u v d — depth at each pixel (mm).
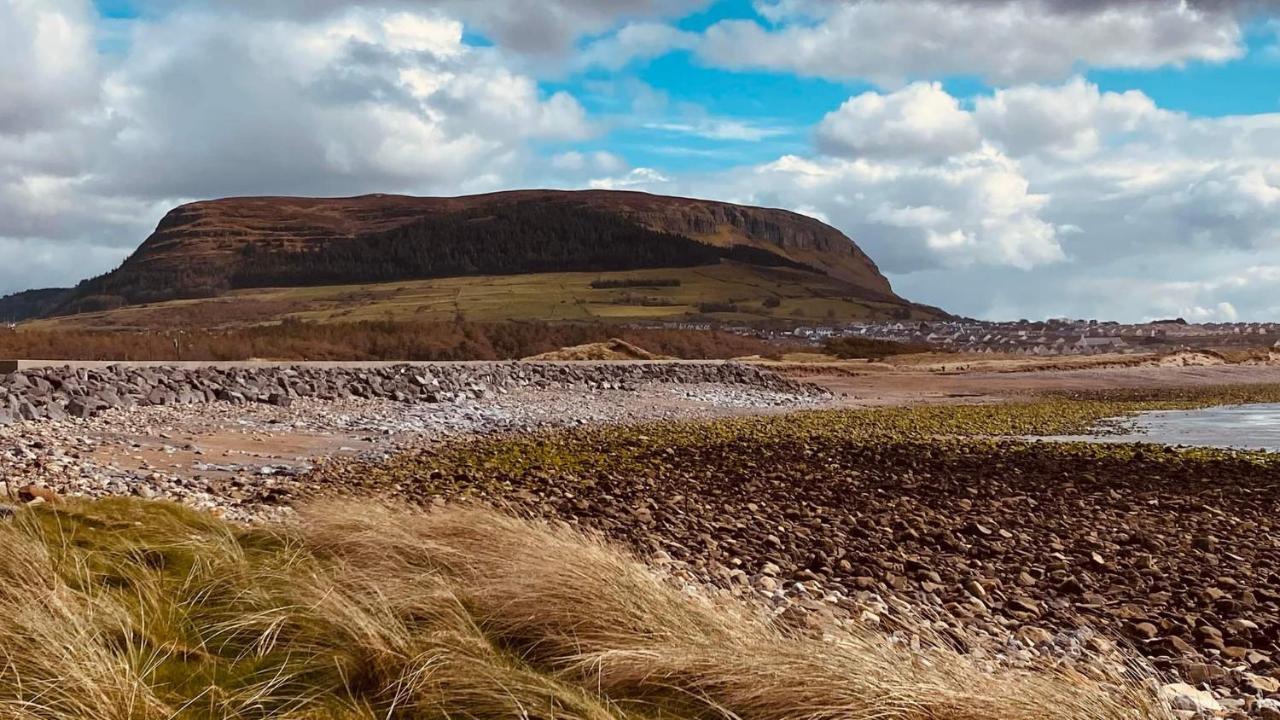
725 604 6469
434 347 63250
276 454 18125
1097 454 22375
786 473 18312
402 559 6457
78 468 14273
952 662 5242
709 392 40875
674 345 78188
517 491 14477
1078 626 8070
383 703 4184
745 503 14469
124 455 16500
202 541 6332
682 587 7359
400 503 11836
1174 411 38750
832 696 4398
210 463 16391
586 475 16875
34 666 3998
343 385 29812
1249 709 5938
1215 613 8727
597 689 4551
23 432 17922
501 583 5801
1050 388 52594
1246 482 18203
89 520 6539
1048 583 9750
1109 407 39844
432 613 5367
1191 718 5453
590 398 35656
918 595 8883
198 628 4914
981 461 20922
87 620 4547
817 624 6758
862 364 66938
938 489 16688
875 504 14859
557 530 7797
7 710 3629
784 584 9039
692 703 4441
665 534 11477
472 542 6988
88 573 5223
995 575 10070
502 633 5273
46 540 5867
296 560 6254
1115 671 6398
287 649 4695
